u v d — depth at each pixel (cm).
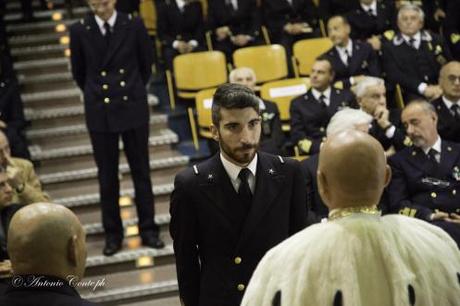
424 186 530
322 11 880
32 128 746
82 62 594
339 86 729
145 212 609
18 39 877
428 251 210
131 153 601
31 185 578
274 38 861
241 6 844
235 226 319
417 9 753
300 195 327
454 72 639
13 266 233
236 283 319
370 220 211
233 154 311
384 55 761
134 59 595
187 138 746
